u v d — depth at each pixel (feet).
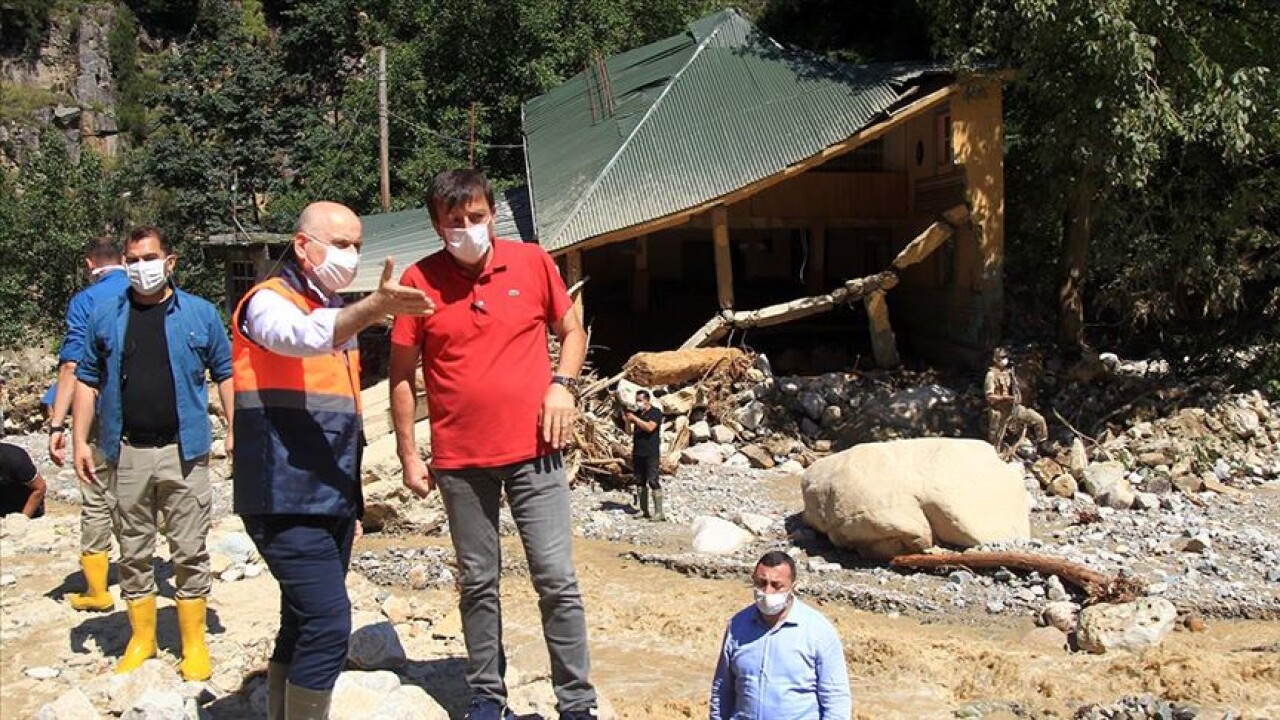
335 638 15.75
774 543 38.37
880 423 51.70
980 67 56.13
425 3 107.34
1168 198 58.70
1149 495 42.24
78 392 21.76
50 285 94.58
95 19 187.73
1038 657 27.86
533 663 26.48
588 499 46.03
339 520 16.11
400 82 104.01
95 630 24.90
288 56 135.03
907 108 57.88
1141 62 47.73
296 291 15.49
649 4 111.34
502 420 16.24
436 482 17.28
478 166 100.68
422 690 18.57
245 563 30.66
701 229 80.28
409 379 16.62
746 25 71.00
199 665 21.25
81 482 23.48
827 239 76.95
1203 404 51.83
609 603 32.63
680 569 36.32
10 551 33.19
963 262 61.46
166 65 132.67
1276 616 30.48
